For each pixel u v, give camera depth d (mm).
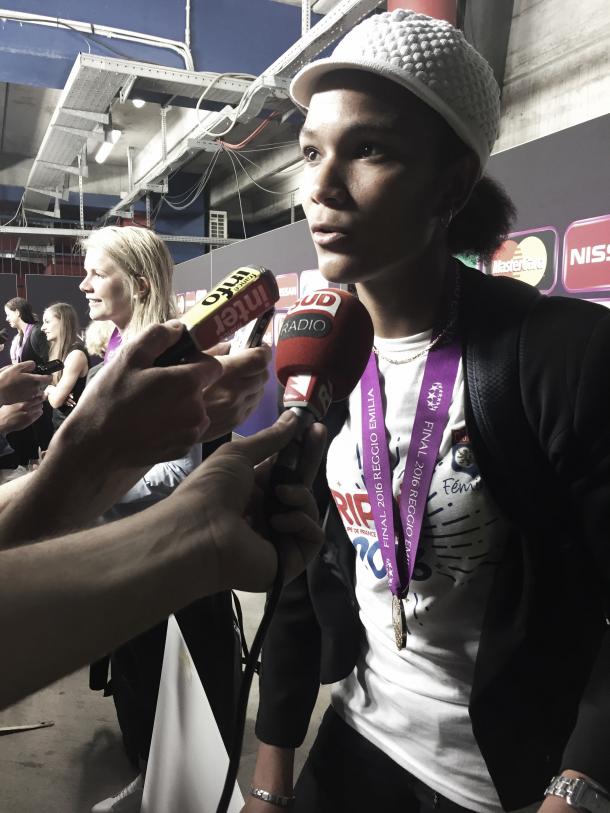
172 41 4766
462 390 693
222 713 936
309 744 1969
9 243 11758
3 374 1440
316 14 5059
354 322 637
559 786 580
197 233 10797
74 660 294
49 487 519
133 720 1758
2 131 9727
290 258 4910
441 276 735
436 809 761
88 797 1827
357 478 788
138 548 329
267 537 428
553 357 625
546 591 674
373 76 610
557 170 2539
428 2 3719
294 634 893
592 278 2424
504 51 4473
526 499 657
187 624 925
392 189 627
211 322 592
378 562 781
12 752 2025
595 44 3838
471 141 643
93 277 1781
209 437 640
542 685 689
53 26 4547
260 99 4824
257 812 843
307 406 561
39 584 294
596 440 604
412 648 762
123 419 511
